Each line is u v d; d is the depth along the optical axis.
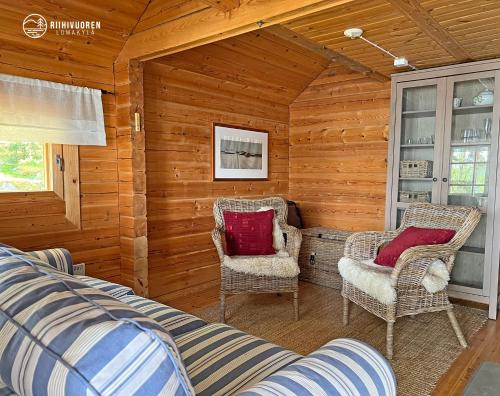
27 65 2.18
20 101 2.15
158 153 2.90
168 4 2.24
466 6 1.99
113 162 2.64
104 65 2.54
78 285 0.84
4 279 0.86
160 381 0.60
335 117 3.86
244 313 2.83
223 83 3.32
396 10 2.05
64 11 2.13
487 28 2.28
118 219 2.70
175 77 2.95
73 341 0.62
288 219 3.79
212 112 3.31
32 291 0.79
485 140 2.88
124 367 0.59
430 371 2.00
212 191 3.37
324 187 4.00
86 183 2.51
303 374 0.82
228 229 2.88
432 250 2.17
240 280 2.63
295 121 4.16
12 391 0.76
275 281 2.66
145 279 2.69
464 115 3.01
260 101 3.79
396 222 3.32
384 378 0.91
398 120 3.24
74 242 2.48
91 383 0.57
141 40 2.41
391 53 2.76
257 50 3.08
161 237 2.97
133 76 2.53
